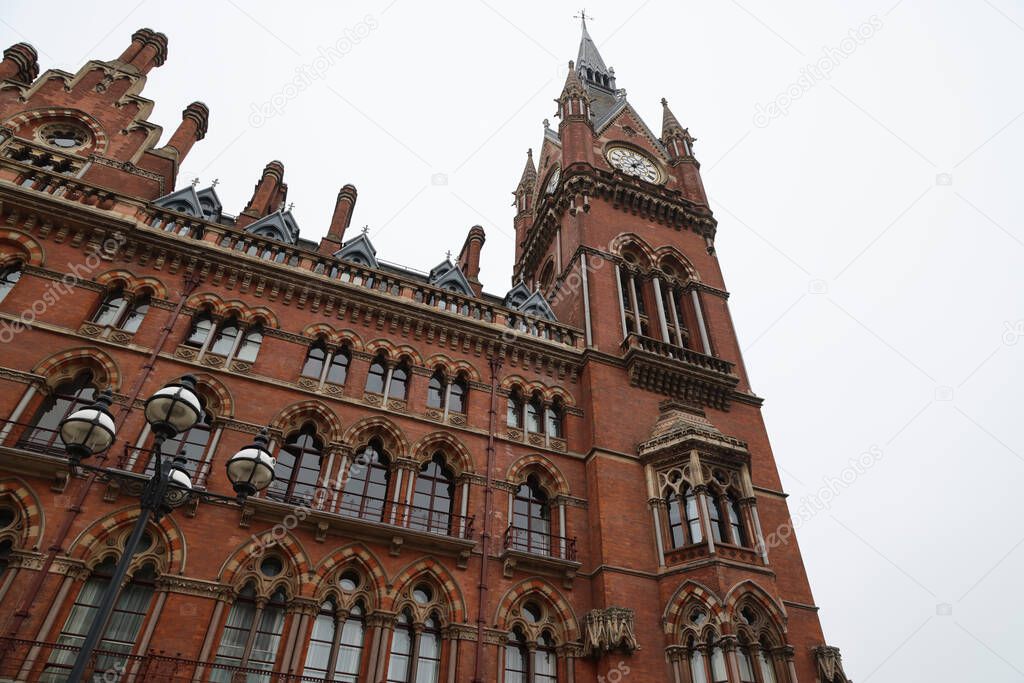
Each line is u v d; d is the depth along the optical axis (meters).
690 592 21.41
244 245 25.03
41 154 25.14
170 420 11.79
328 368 23.39
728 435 26.52
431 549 20.33
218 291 23.44
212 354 21.92
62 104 27.05
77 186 23.44
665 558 22.44
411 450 22.39
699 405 28.22
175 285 22.88
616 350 28.69
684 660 20.28
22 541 16.39
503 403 25.52
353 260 28.78
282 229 28.05
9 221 21.55
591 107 48.72
